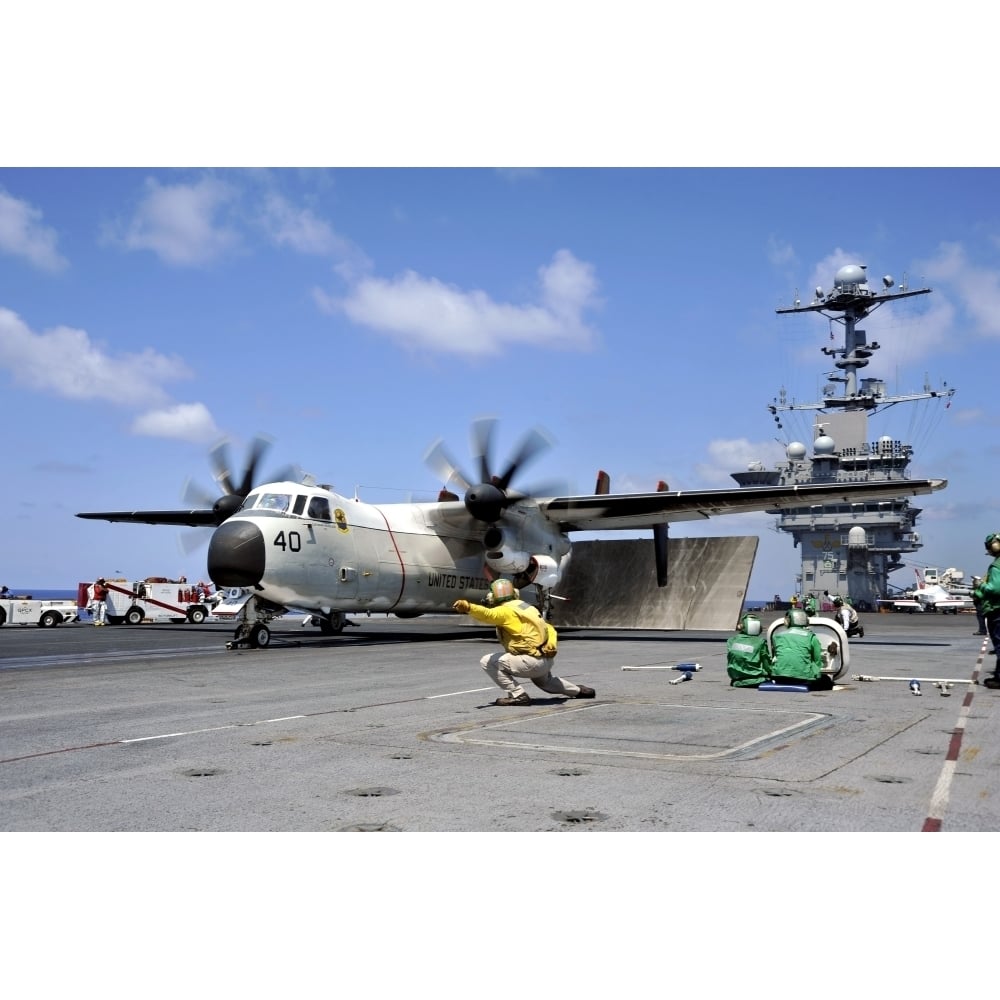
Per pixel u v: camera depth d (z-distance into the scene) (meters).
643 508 25.20
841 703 10.43
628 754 7.16
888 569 69.81
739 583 32.28
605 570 34.53
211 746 7.55
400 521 23.83
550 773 6.45
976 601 12.31
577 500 25.11
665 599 33.22
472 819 5.22
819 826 5.07
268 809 5.45
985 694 11.41
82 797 5.75
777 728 8.50
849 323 63.19
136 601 39.34
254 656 17.92
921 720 9.05
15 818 5.27
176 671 14.54
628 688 11.99
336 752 7.26
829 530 64.69
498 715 9.38
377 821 5.20
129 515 31.17
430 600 24.80
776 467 66.38
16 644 22.31
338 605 21.86
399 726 8.62
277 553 19.61
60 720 9.05
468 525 25.19
